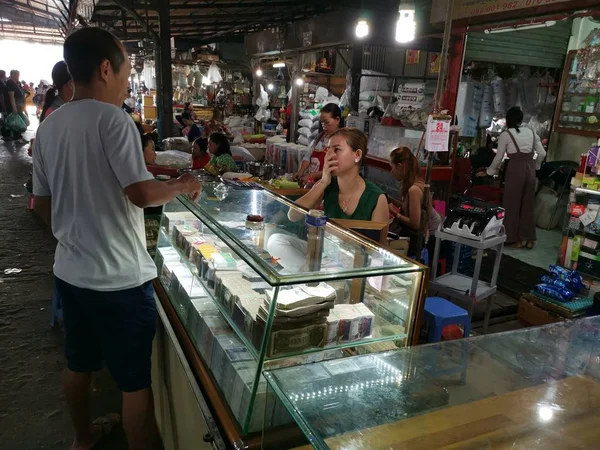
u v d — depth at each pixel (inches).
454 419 48.1
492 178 258.8
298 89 286.8
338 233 75.4
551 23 156.0
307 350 59.4
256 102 388.5
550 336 66.2
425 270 60.9
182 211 101.3
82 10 339.9
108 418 102.7
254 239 70.9
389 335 63.2
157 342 94.0
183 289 87.9
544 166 244.4
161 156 186.5
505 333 66.4
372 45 233.1
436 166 195.0
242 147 282.2
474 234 125.1
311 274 57.1
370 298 64.9
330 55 280.8
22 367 123.1
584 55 201.8
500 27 169.8
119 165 66.6
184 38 532.4
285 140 280.4
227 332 70.4
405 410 49.1
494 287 134.0
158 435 100.0
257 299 64.6
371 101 260.2
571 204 153.6
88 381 87.0
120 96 73.4
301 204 101.4
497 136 271.6
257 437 57.1
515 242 213.8
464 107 252.1
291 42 281.9
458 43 191.3
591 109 201.6
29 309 152.5
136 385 76.7
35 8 681.0
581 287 142.7
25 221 240.7
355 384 52.5
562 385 55.1
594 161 146.6
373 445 44.1
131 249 72.8
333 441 44.3
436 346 61.9
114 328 73.4
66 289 75.8
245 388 58.2
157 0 263.0
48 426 103.5
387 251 67.2
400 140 204.2
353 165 101.6
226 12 332.2
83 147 67.1
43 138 71.6
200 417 67.4
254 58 350.0
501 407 50.5
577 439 46.2
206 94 486.6
